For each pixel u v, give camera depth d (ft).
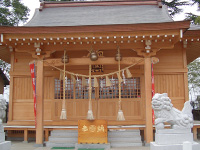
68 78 34.04
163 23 25.68
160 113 20.27
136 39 27.20
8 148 21.59
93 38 26.55
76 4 42.42
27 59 34.27
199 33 29.53
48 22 34.45
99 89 33.63
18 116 33.45
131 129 30.48
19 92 33.94
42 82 28.89
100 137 26.71
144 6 40.27
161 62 32.99
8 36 26.73
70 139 28.78
